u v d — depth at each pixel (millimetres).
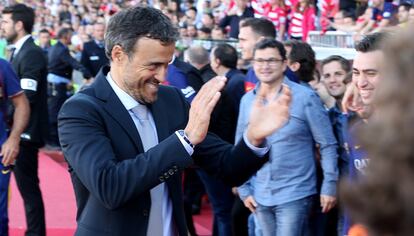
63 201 7348
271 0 8492
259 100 2367
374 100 825
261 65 4180
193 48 6473
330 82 4625
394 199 788
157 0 13055
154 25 2340
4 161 4812
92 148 2291
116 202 2207
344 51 5832
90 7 17562
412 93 782
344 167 4109
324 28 7789
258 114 2330
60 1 19281
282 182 4199
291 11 8305
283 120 2303
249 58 5355
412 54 793
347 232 2990
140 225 2387
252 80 5312
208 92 2229
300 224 4184
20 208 6957
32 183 5723
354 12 8453
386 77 809
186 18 12023
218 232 5746
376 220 807
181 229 2521
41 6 20109
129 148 2400
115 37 2375
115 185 2189
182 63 5711
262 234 4414
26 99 5027
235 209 5184
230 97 5391
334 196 4086
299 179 4180
